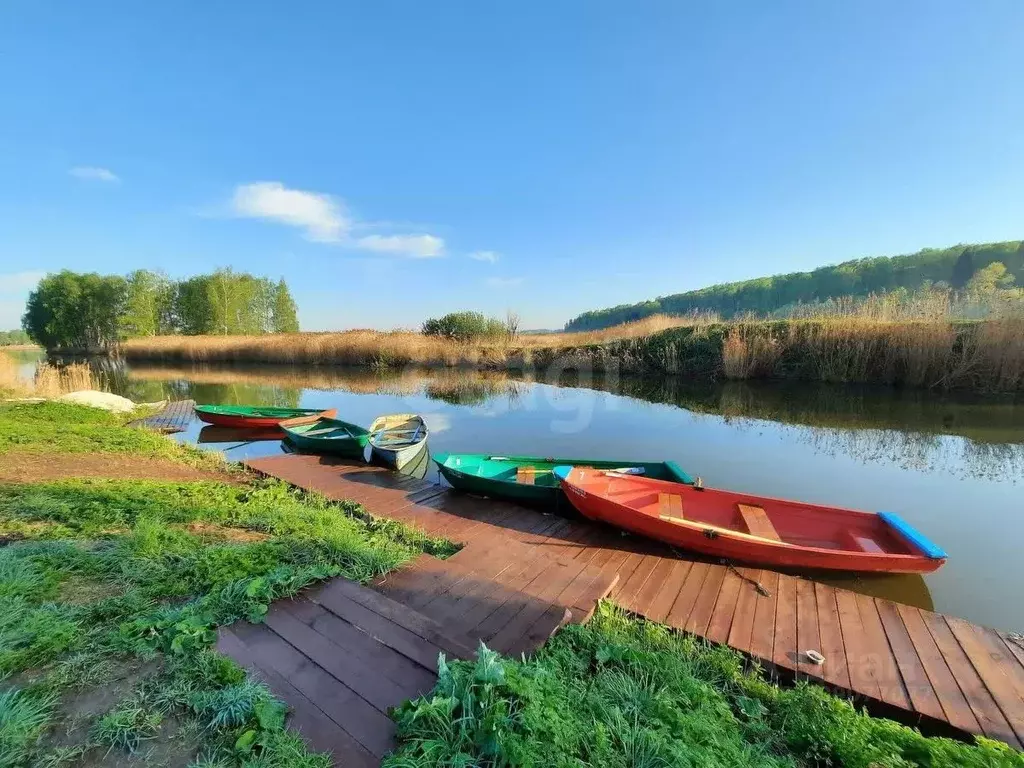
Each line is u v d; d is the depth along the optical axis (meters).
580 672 3.05
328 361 30.50
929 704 3.27
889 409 13.69
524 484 6.81
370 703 2.35
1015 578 5.44
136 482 6.52
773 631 4.05
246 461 9.05
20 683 2.36
